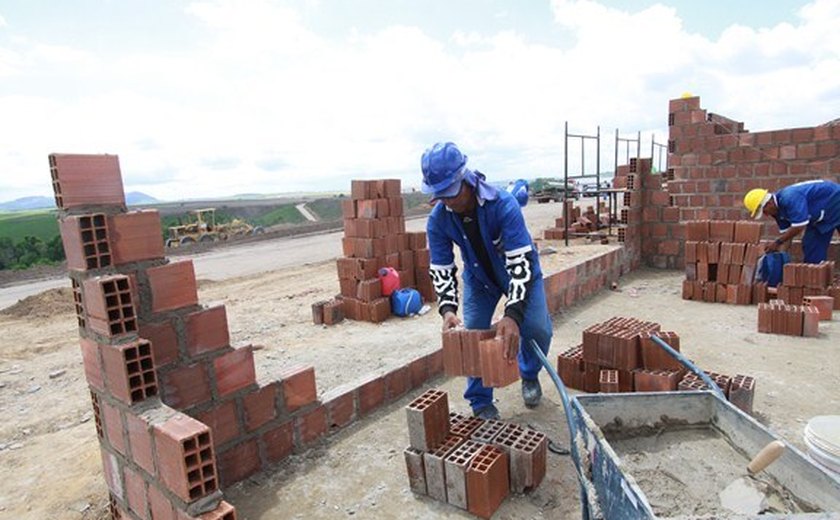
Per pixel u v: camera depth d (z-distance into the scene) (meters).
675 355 2.93
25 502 3.22
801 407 3.74
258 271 13.38
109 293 2.36
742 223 6.51
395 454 3.42
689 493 2.23
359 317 7.04
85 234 2.41
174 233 26.47
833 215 6.37
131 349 2.39
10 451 3.93
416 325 6.63
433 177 2.81
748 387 3.53
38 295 9.89
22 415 4.63
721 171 8.41
